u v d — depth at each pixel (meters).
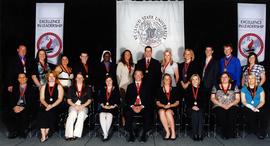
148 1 7.89
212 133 7.18
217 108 6.81
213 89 6.96
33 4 8.55
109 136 6.95
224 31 8.44
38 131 7.30
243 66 7.55
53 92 6.79
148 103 6.88
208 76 7.22
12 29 8.60
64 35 8.58
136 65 7.49
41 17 7.91
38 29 7.92
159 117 6.78
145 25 7.91
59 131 7.26
